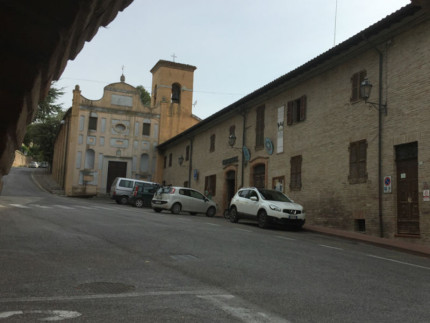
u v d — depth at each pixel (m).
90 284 5.70
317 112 19.56
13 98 1.75
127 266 7.06
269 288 5.85
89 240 9.92
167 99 44.41
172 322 4.14
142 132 43.09
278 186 22.12
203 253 8.73
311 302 5.17
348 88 17.70
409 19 14.41
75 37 2.00
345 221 17.03
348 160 17.23
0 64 1.72
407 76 14.74
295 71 20.02
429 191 13.34
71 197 38.62
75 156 40.53
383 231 15.05
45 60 1.78
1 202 23.09
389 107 15.43
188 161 36.09
